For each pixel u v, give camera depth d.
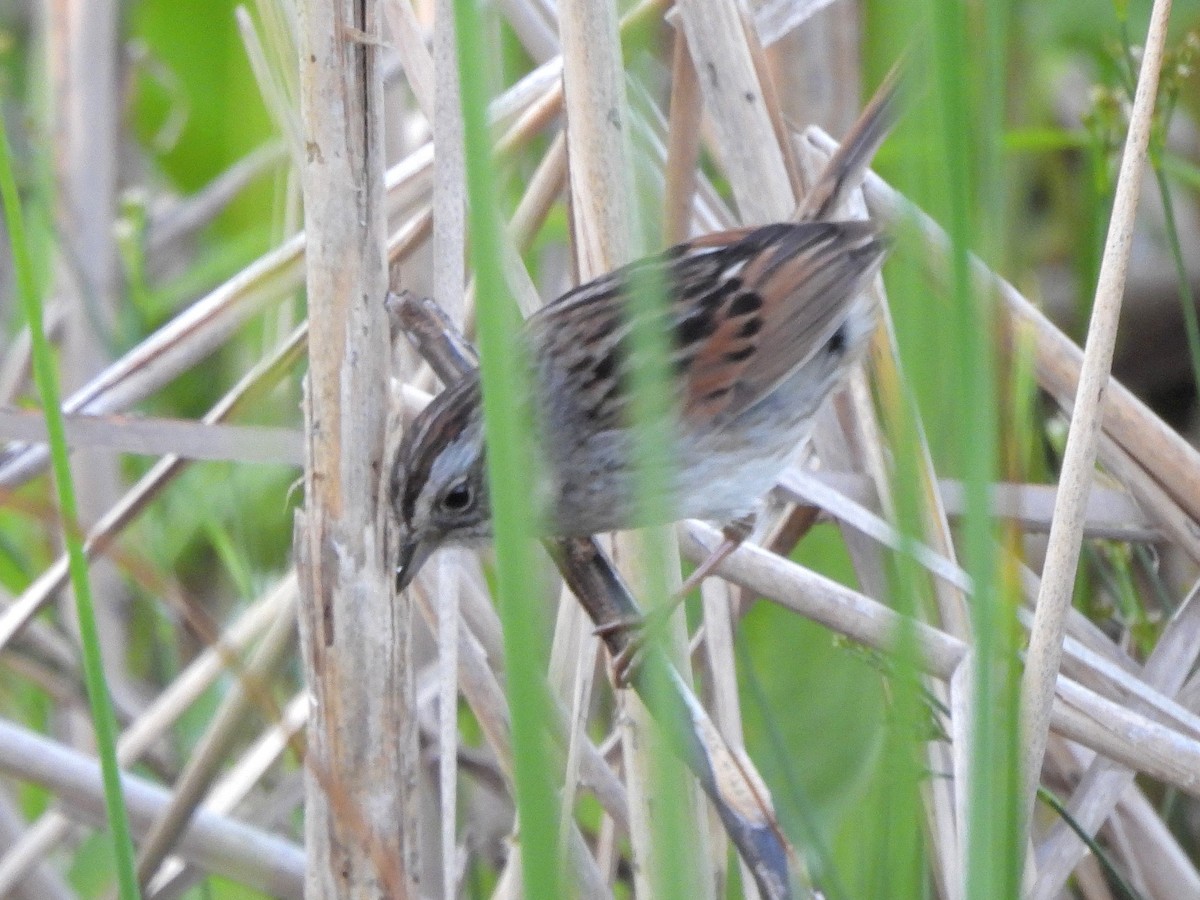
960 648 7.05
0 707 11.19
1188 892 8.21
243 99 12.29
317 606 6.00
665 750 4.43
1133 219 5.64
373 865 6.12
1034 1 11.45
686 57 8.50
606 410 7.66
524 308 8.39
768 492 8.63
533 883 4.39
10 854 8.96
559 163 8.51
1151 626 8.62
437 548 7.55
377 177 5.79
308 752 5.65
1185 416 13.53
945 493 8.62
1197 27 11.45
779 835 6.11
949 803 7.59
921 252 4.35
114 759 5.42
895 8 4.20
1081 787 7.74
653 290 4.23
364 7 5.70
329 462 5.89
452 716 7.22
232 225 12.66
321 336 5.82
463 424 7.49
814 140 9.23
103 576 10.91
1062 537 5.83
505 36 9.66
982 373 4.30
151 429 8.20
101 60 11.92
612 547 8.13
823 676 8.79
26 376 11.70
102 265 11.80
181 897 9.51
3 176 5.07
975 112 4.43
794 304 8.30
